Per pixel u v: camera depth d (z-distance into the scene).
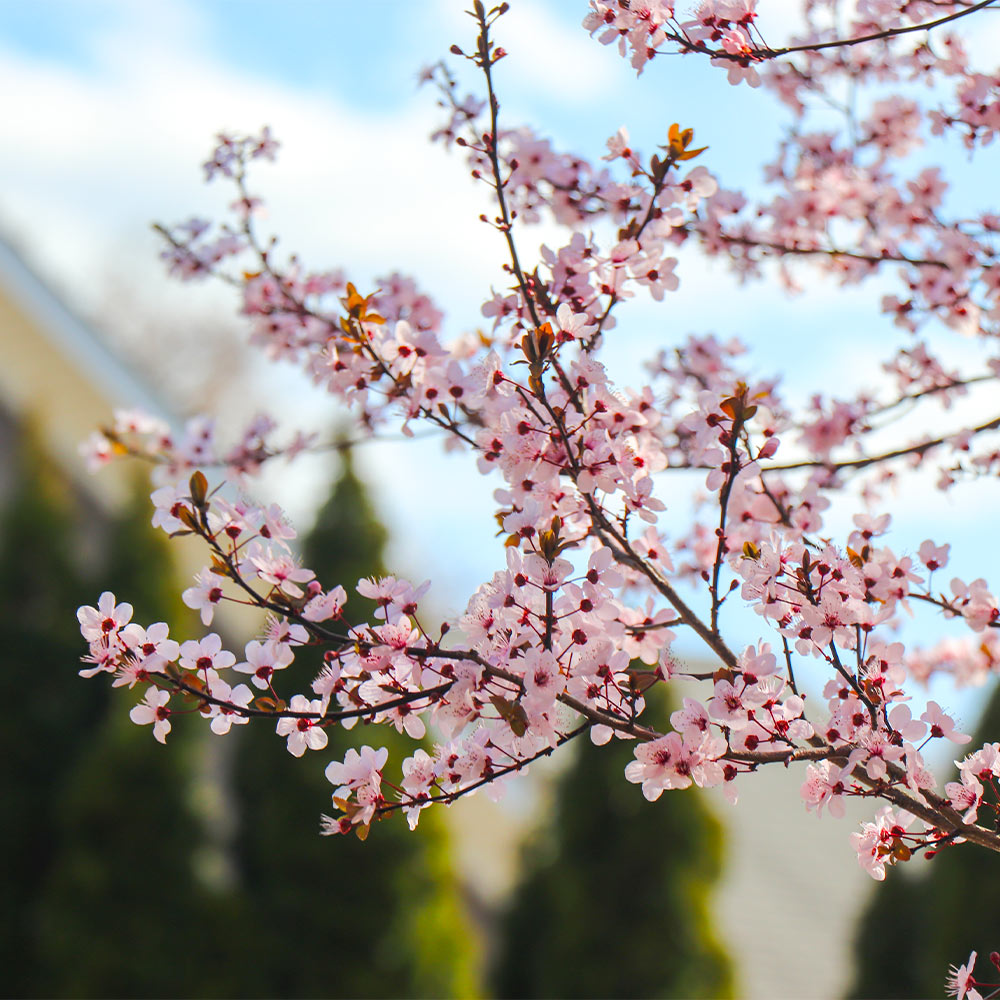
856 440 4.03
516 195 3.62
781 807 14.42
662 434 3.17
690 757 2.13
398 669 2.19
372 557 8.54
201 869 7.95
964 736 2.27
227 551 2.26
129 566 8.31
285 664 2.22
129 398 10.53
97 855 7.62
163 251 4.30
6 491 9.16
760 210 4.25
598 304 2.68
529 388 2.27
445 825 8.45
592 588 2.15
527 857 9.18
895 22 3.76
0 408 9.28
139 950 7.50
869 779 2.19
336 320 4.17
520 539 2.28
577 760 8.75
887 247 4.18
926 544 2.85
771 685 2.23
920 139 4.24
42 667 8.05
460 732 2.15
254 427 4.54
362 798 2.18
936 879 8.27
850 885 12.84
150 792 7.78
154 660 2.16
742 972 9.44
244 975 7.75
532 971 8.84
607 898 8.41
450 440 3.83
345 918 7.90
